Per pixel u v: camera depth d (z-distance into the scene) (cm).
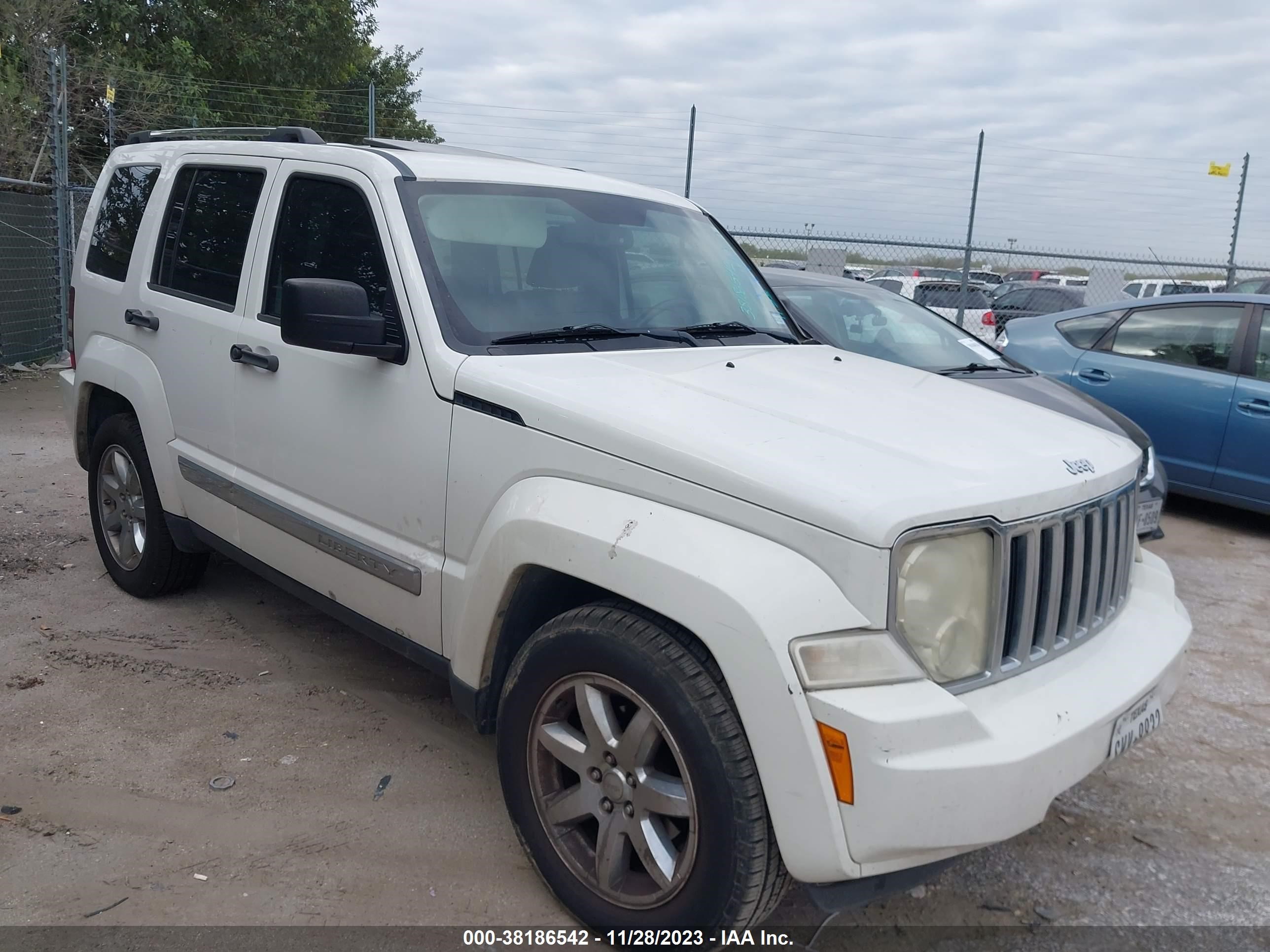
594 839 271
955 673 232
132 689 393
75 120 1580
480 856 299
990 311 1220
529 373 289
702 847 232
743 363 335
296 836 304
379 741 364
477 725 298
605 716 254
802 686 215
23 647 424
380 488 321
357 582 336
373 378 320
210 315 396
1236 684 466
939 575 228
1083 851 325
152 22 2069
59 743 349
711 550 230
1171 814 350
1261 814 353
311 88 2455
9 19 1483
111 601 480
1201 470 741
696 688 231
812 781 215
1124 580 298
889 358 622
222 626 458
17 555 536
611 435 256
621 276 364
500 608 279
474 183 351
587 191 386
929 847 216
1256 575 645
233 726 369
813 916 282
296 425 352
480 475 287
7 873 278
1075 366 805
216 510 404
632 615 248
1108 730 248
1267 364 718
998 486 241
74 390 492
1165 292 1825
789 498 226
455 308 312
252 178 396
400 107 2877
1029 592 246
